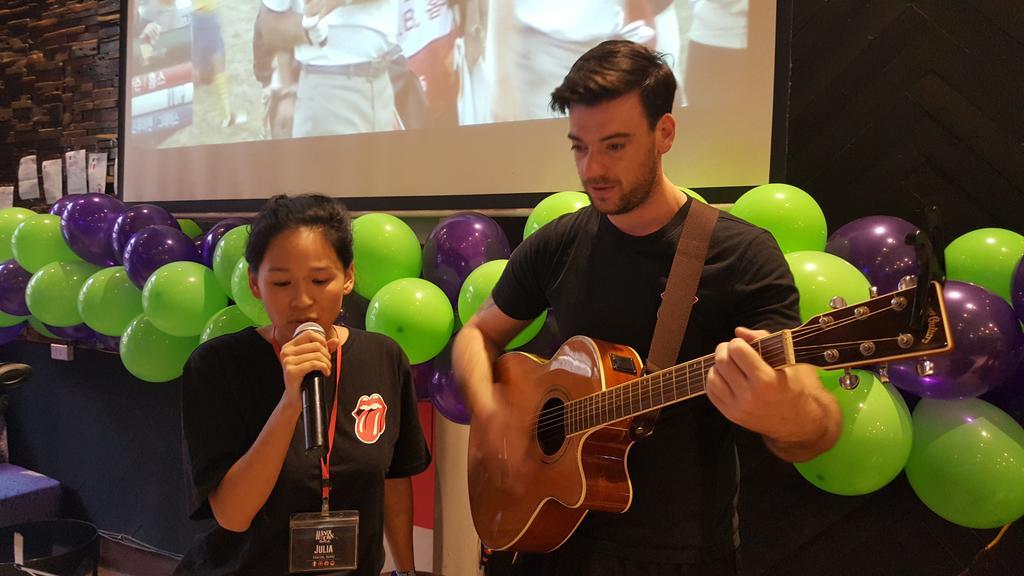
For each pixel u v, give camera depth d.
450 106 2.68
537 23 2.49
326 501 1.37
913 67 2.09
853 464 1.64
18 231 2.96
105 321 2.73
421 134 2.75
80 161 3.96
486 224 2.25
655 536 1.41
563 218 1.63
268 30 3.17
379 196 2.86
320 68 3.02
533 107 2.50
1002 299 1.63
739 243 1.39
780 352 1.12
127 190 3.68
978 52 2.01
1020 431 1.66
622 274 1.48
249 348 1.42
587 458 1.45
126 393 3.62
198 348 1.43
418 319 2.07
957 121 2.04
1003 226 1.99
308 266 1.35
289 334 1.38
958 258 1.79
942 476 1.66
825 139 2.19
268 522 1.36
